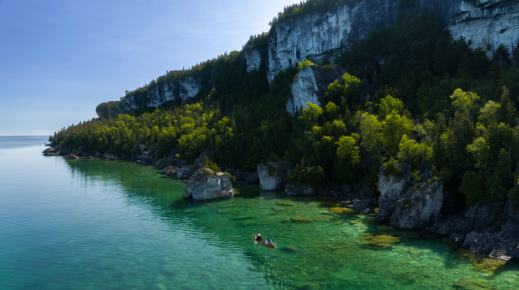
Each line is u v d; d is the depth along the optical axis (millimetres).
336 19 167750
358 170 75625
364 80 116250
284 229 48438
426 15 125000
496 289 28344
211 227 50000
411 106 87312
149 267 34469
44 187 89938
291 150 93562
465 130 53500
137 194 79000
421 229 47062
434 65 108250
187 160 127562
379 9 152500
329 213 58125
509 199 40906
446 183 49500
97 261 36375
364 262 35188
